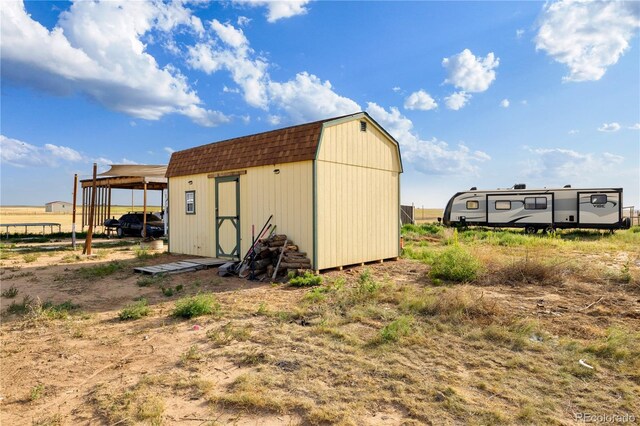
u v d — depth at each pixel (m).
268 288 8.38
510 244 16.92
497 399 3.60
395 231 12.42
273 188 10.44
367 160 11.25
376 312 6.21
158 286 8.75
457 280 8.79
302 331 5.49
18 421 3.33
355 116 10.70
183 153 13.86
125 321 6.17
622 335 5.03
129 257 13.69
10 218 50.53
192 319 6.18
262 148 10.81
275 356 4.60
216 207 12.29
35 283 9.15
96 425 3.25
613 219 21.17
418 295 7.17
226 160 11.83
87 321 6.18
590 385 3.86
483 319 5.86
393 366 4.30
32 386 3.98
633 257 12.37
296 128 10.16
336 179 10.13
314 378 4.04
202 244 12.89
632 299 7.15
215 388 3.86
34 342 5.24
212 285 8.78
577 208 21.89
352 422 3.22
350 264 10.62
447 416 3.31
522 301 7.04
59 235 24.03
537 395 3.67
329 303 6.94
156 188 25.16
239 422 3.28
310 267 9.51
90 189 26.39
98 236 23.53
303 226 9.70
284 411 3.43
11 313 6.62
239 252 11.50
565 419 3.27
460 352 4.71
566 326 5.63
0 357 4.73
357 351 4.73
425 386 3.83
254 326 5.78
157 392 3.79
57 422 3.29
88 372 4.30
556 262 9.70
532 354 4.64
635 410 3.39
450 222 25.73
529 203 23.06
